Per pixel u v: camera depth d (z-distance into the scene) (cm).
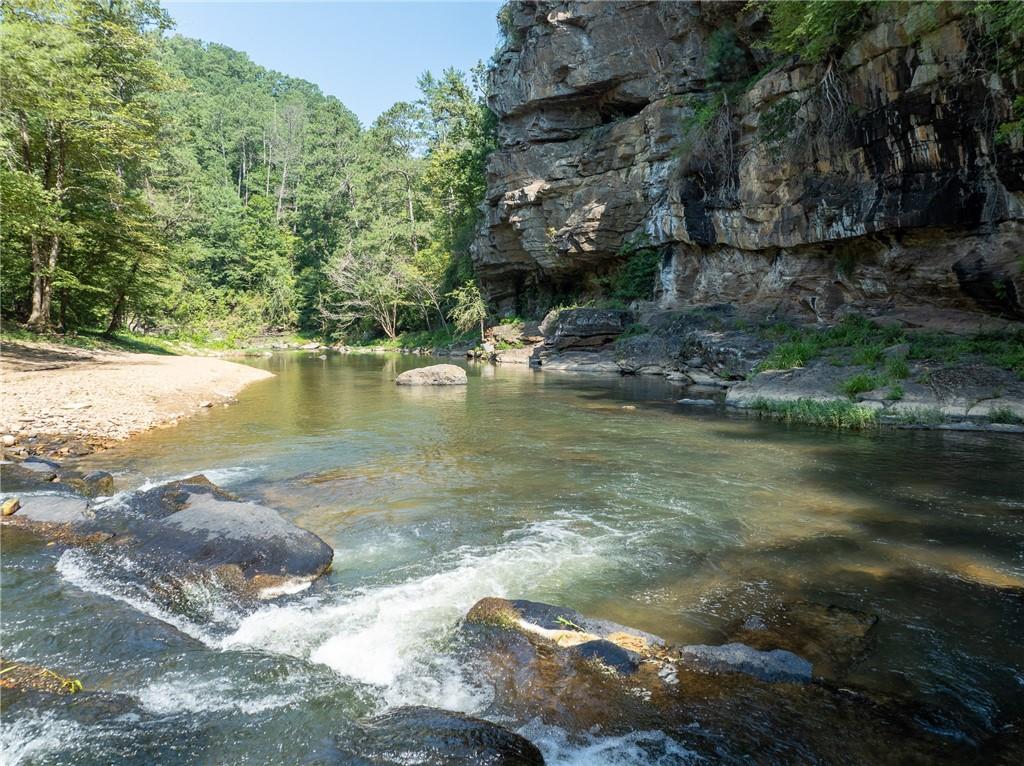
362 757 284
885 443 1030
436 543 582
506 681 354
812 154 1778
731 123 2164
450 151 4566
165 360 2464
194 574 486
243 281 6106
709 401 1547
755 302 2180
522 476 833
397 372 2692
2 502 640
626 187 2858
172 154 4544
